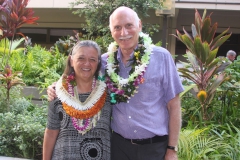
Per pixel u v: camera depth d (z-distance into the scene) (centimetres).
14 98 521
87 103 254
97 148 253
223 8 1127
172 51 1295
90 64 249
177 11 1166
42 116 470
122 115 263
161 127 262
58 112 257
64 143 252
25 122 428
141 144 262
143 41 272
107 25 888
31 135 408
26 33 1457
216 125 455
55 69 662
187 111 518
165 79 260
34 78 664
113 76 266
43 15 1412
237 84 495
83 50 249
